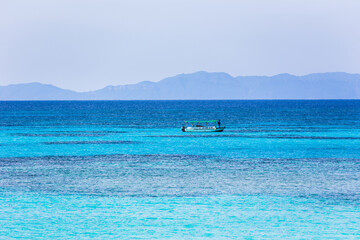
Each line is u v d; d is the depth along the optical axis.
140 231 62.38
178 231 62.44
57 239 59.78
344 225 64.50
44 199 77.00
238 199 77.31
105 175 97.69
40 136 186.62
